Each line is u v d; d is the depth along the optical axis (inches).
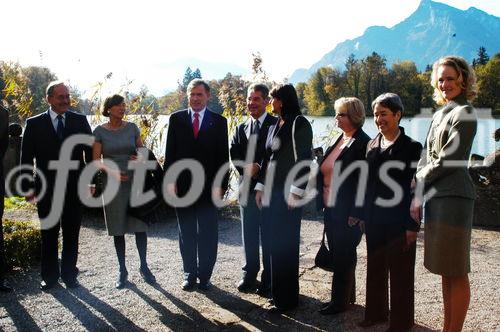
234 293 166.6
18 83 343.6
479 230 262.8
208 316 145.8
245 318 144.3
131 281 178.5
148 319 143.6
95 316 145.9
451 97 117.1
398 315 129.6
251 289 169.8
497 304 153.7
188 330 135.8
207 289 169.8
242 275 187.0
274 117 167.6
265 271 163.9
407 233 124.3
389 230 128.3
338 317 144.6
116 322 141.4
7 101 351.6
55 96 165.3
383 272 135.0
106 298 160.9
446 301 123.9
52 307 153.0
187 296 163.2
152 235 250.7
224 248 227.9
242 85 323.3
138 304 155.6
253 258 168.2
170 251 220.2
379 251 132.3
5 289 166.7
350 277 146.2
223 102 324.5
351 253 144.3
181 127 169.3
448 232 114.6
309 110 2289.6
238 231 263.6
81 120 172.6
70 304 155.6
